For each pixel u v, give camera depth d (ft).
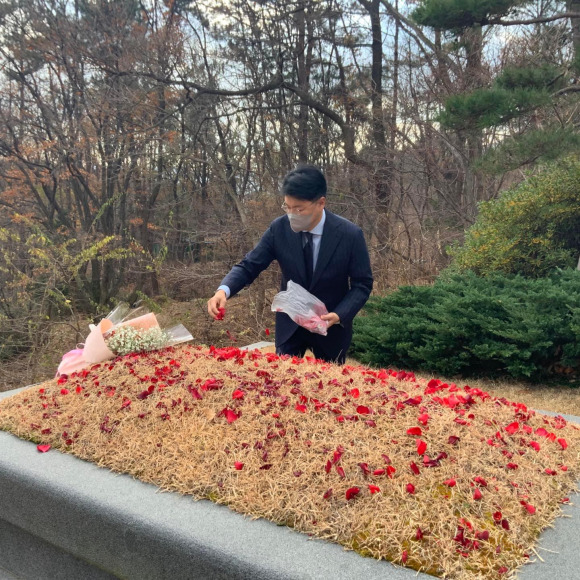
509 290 19.65
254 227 37.27
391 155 42.98
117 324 11.25
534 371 17.72
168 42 42.65
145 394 8.65
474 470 6.31
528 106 21.80
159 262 37.37
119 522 6.19
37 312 30.04
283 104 47.19
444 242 38.37
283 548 5.43
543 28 39.60
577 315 16.16
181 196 46.29
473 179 42.11
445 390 8.82
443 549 5.19
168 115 42.80
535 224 22.20
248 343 33.06
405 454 6.60
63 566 7.47
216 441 7.30
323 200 10.22
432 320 20.20
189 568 5.63
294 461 6.69
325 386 8.48
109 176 51.19
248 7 45.96
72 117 49.78
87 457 7.63
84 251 30.48
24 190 53.01
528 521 5.62
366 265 10.71
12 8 44.60
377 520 5.63
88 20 44.57
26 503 7.24
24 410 9.21
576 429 8.05
